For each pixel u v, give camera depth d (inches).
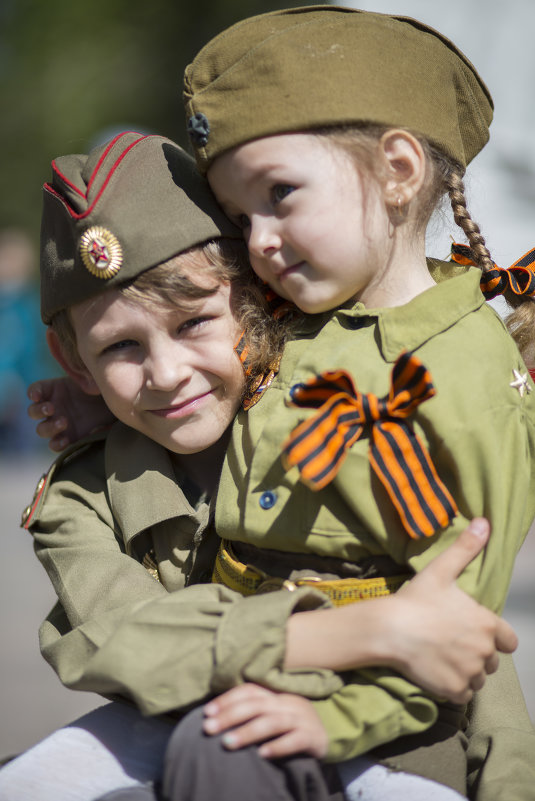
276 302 103.9
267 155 93.7
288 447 84.3
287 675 82.9
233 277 101.3
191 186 102.3
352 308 97.7
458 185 102.5
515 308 109.2
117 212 98.4
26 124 893.8
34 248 884.0
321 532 90.5
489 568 86.5
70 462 114.2
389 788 86.4
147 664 84.6
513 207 214.4
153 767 89.3
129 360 100.9
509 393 92.0
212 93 97.1
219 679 82.7
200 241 99.4
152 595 98.5
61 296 102.1
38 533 108.7
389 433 87.4
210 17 826.2
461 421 88.3
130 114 854.5
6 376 491.5
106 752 90.0
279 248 95.6
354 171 94.0
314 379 87.0
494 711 100.6
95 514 107.3
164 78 845.2
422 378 85.1
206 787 78.4
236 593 89.4
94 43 892.6
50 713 192.2
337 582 90.0
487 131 109.0
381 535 88.6
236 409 101.9
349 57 95.0
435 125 98.8
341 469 88.7
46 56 902.4
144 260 97.4
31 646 231.8
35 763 89.1
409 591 84.7
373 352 93.5
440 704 91.6
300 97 93.3
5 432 502.3
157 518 102.3
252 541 94.1
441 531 88.0
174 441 100.9
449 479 89.7
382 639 82.7
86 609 98.8
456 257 108.9
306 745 80.1
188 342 99.1
